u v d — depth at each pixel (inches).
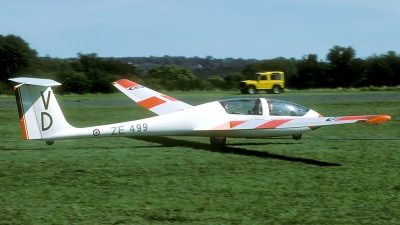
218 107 1264.8
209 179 904.3
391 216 691.4
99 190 822.5
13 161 1059.9
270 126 1167.6
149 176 926.4
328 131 1643.7
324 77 6806.1
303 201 762.8
